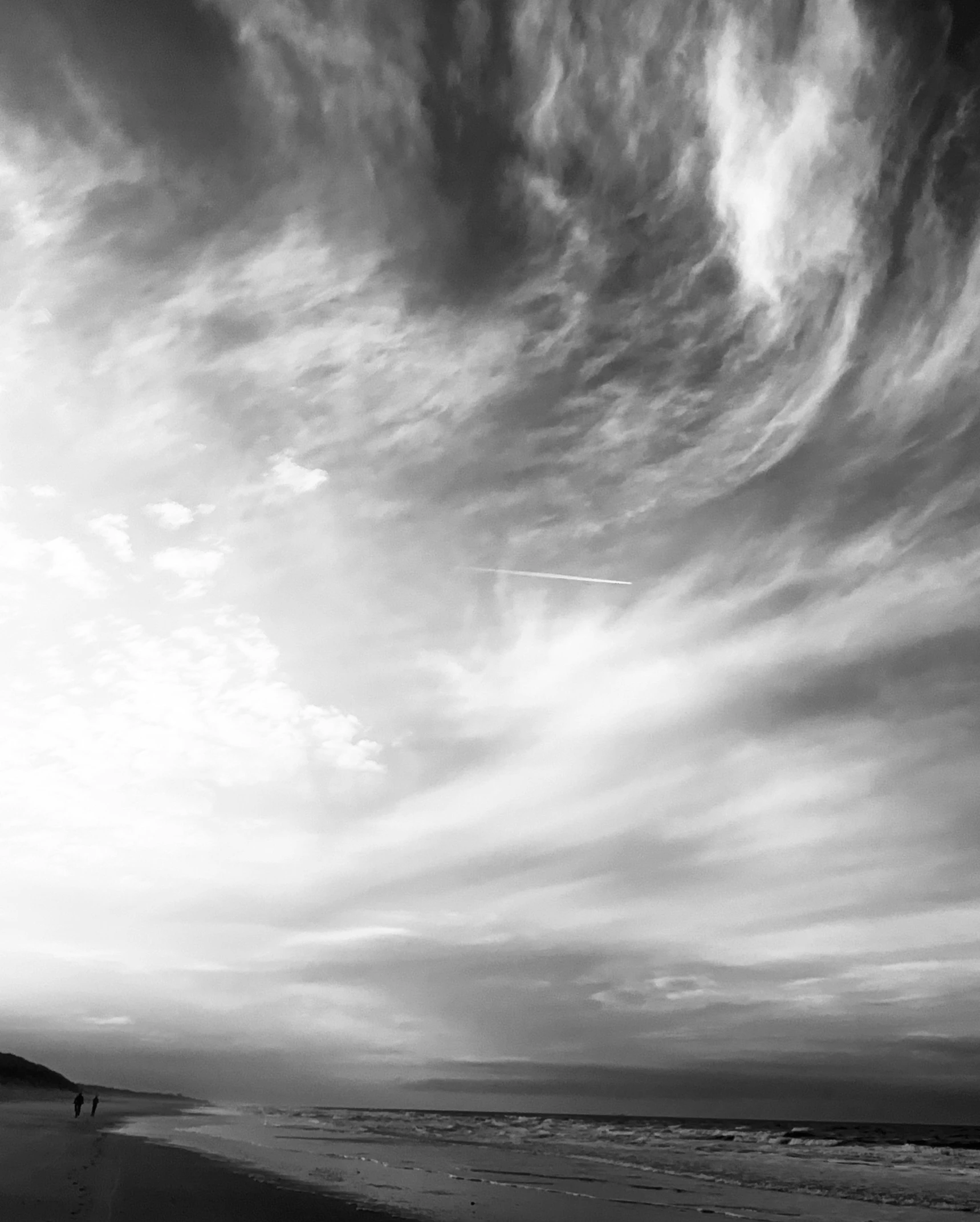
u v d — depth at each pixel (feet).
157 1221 64.85
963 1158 175.22
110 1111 350.43
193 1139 169.99
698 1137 246.27
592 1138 236.84
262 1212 74.18
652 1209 88.99
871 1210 93.71
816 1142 227.61
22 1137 141.79
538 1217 80.59
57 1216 63.62
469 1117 447.42
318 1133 220.84
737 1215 86.58
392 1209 81.82
